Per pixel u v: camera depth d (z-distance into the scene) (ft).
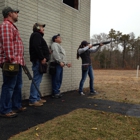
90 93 18.20
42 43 12.66
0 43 9.46
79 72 21.33
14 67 9.40
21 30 13.74
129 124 9.39
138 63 155.33
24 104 12.89
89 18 23.18
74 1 21.34
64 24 18.53
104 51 155.12
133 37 160.15
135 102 14.43
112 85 25.41
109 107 12.73
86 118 10.16
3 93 9.93
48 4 16.33
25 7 13.99
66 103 13.71
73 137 7.71
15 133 8.03
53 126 8.88
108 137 7.80
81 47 17.83
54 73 15.64
